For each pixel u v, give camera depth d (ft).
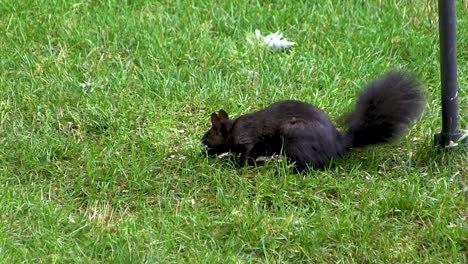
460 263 29.76
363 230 31.07
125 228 31.12
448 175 34.78
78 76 42.50
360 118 35.78
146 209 32.71
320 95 40.81
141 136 37.86
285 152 34.91
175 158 36.22
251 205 32.48
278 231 31.24
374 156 35.78
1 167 35.58
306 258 30.19
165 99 40.52
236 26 46.78
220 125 36.17
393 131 35.60
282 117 35.27
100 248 30.27
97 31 45.83
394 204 32.60
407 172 35.09
